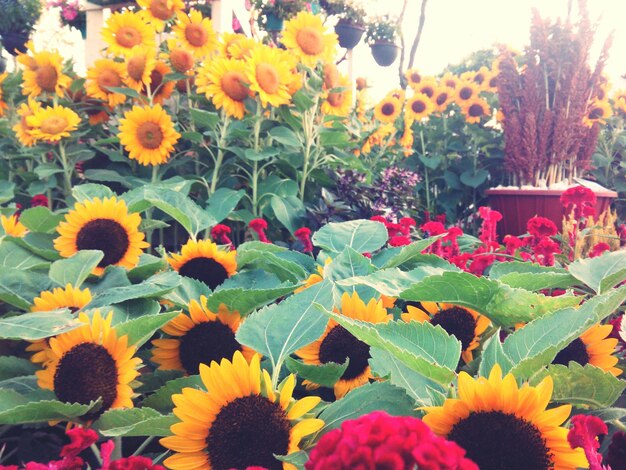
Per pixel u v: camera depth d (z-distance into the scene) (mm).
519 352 1050
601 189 5371
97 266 1726
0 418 1000
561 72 5922
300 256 1963
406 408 950
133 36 4582
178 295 1503
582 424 699
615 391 983
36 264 1775
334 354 1262
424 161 7383
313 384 1254
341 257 1545
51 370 1118
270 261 1755
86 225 1747
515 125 6031
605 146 7938
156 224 2219
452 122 8180
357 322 925
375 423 569
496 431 782
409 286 1246
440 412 813
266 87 3943
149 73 4234
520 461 769
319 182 4625
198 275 1702
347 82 4918
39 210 2010
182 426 921
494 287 1189
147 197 2029
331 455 552
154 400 1200
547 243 1911
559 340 1005
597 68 6160
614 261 1359
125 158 4434
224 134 4145
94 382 1075
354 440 556
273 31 7273
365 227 1963
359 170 4773
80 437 751
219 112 4574
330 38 4609
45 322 1113
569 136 5859
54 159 4652
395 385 983
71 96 4879
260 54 3961
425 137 8211
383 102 7207
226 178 4344
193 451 920
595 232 2613
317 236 1922
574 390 1004
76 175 4668
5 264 1729
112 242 1733
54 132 4000
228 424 917
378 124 6715
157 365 1500
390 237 2389
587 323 943
